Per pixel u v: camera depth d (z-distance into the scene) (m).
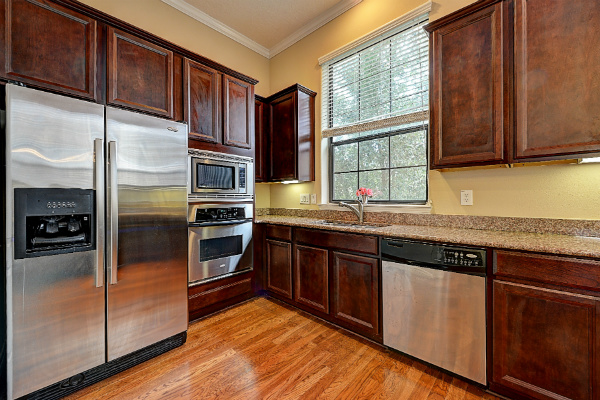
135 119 1.74
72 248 1.48
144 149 1.78
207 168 2.38
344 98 2.89
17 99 1.32
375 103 2.60
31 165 1.35
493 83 1.62
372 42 2.62
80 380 1.52
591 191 1.57
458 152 1.77
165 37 2.76
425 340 1.67
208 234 2.38
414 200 2.39
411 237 1.71
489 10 1.62
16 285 1.32
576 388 1.20
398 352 1.86
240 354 1.86
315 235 2.33
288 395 1.48
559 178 1.66
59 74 1.65
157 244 1.84
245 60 3.46
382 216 2.47
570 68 1.38
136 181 1.73
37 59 1.57
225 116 2.57
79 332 1.51
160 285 1.86
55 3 1.64
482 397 1.45
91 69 1.77
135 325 1.74
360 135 2.80
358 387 1.54
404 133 2.46
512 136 1.57
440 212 2.14
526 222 1.77
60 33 1.65
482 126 1.66
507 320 1.38
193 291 2.30
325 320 2.33
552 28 1.43
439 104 1.84
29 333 1.36
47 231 1.44
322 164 3.04
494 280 1.41
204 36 3.06
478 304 1.47
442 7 2.14
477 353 1.48
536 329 1.30
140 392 1.50
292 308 2.60
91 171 1.54
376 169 2.67
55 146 1.42
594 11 1.32
